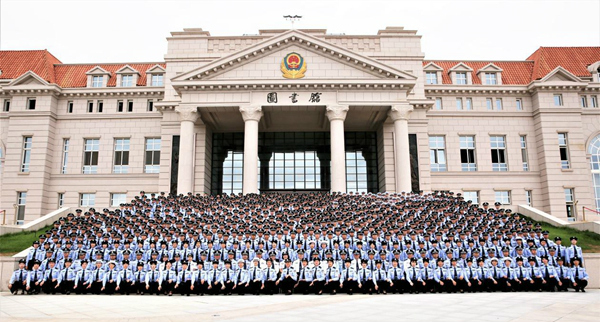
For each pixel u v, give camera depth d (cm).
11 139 4597
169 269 1952
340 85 3888
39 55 5050
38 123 4622
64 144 4766
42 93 4672
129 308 1491
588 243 2962
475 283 2000
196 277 1933
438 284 1962
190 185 3844
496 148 4784
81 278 1984
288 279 1930
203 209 2798
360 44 4512
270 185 4606
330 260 1952
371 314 1296
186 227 2341
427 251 2144
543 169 4609
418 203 2919
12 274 2119
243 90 3919
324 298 1734
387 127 4375
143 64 5125
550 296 1766
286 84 3872
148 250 2152
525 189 4656
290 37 3988
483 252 2162
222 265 1964
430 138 4772
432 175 4653
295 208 2919
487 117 4794
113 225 2464
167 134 4338
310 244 2148
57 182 4644
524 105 4816
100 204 4606
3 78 4797
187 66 4462
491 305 1478
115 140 4797
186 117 3894
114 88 4769
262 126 4566
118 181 4653
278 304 1547
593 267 2347
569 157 4584
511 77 4947
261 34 4644
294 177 4631
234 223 2503
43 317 1327
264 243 2180
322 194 3547
